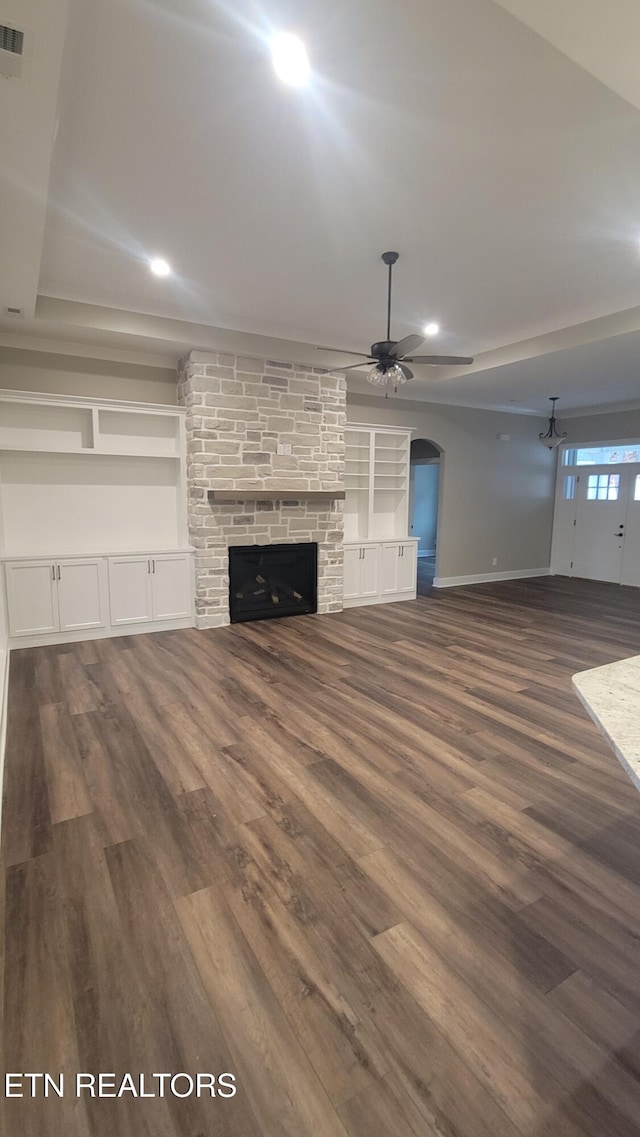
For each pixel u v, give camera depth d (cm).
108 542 544
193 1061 135
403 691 389
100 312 450
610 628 583
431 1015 147
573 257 365
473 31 184
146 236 337
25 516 503
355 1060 135
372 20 180
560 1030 143
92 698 366
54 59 171
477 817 239
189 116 227
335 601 645
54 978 157
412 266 380
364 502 714
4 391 456
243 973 160
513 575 930
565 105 221
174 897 190
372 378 401
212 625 557
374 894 192
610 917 182
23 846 216
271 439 566
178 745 302
